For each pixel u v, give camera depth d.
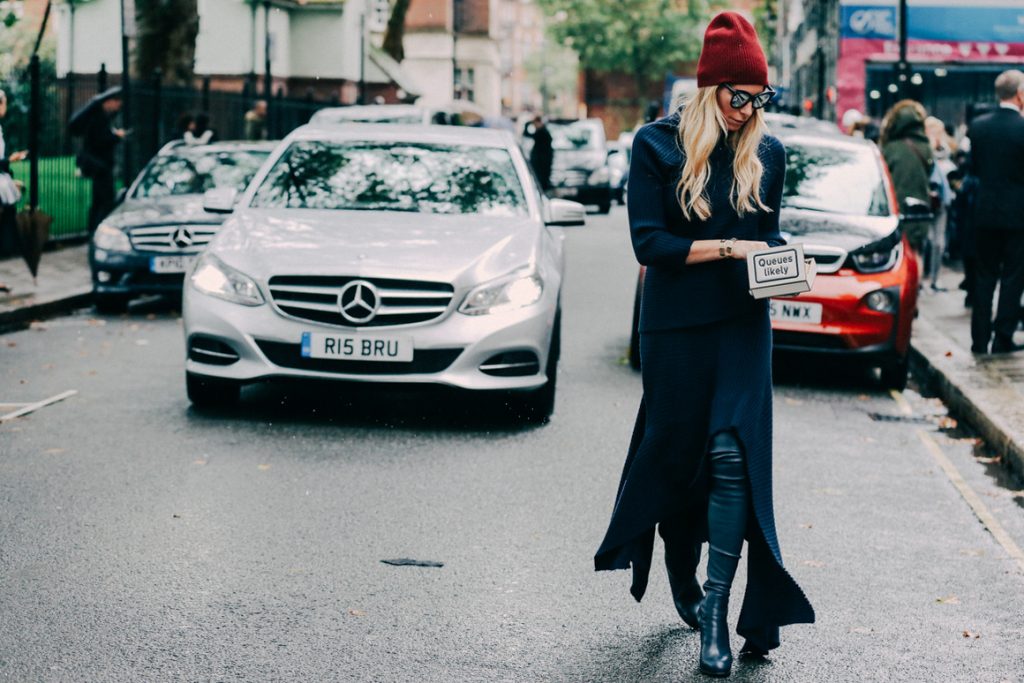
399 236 10.07
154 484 7.96
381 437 9.45
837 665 5.36
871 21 44.50
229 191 10.91
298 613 5.80
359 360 9.54
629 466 5.51
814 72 55.09
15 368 12.04
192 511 7.40
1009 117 12.94
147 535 6.91
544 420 10.19
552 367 10.13
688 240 5.10
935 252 19.31
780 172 5.23
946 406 11.61
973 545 7.26
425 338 9.55
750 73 5.02
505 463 8.78
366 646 5.43
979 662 5.45
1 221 17.03
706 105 5.08
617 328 15.62
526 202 10.95
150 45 30.25
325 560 6.57
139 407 10.30
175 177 17.47
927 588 6.46
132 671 5.07
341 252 9.75
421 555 6.71
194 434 9.36
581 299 18.55
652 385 5.24
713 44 5.05
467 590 6.19
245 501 7.64
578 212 11.39
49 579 6.16
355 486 8.06
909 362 13.92
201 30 58.28
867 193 13.17
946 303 17.86
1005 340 13.23
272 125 35.69
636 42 100.31
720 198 5.14
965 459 9.51
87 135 22.14
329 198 10.85
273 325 9.60
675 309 5.17
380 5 84.44
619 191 47.81
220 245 10.09
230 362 9.73
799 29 67.44
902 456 9.55
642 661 5.32
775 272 4.93
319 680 5.04
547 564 6.62
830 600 6.23
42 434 9.28
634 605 6.04
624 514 5.27
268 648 5.36
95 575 6.23
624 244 28.56
